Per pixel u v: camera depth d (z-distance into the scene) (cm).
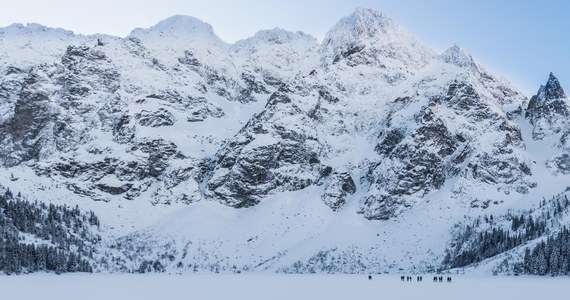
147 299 15888
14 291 18150
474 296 15725
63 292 17925
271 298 15988
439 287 19025
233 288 19588
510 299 14788
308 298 15925
